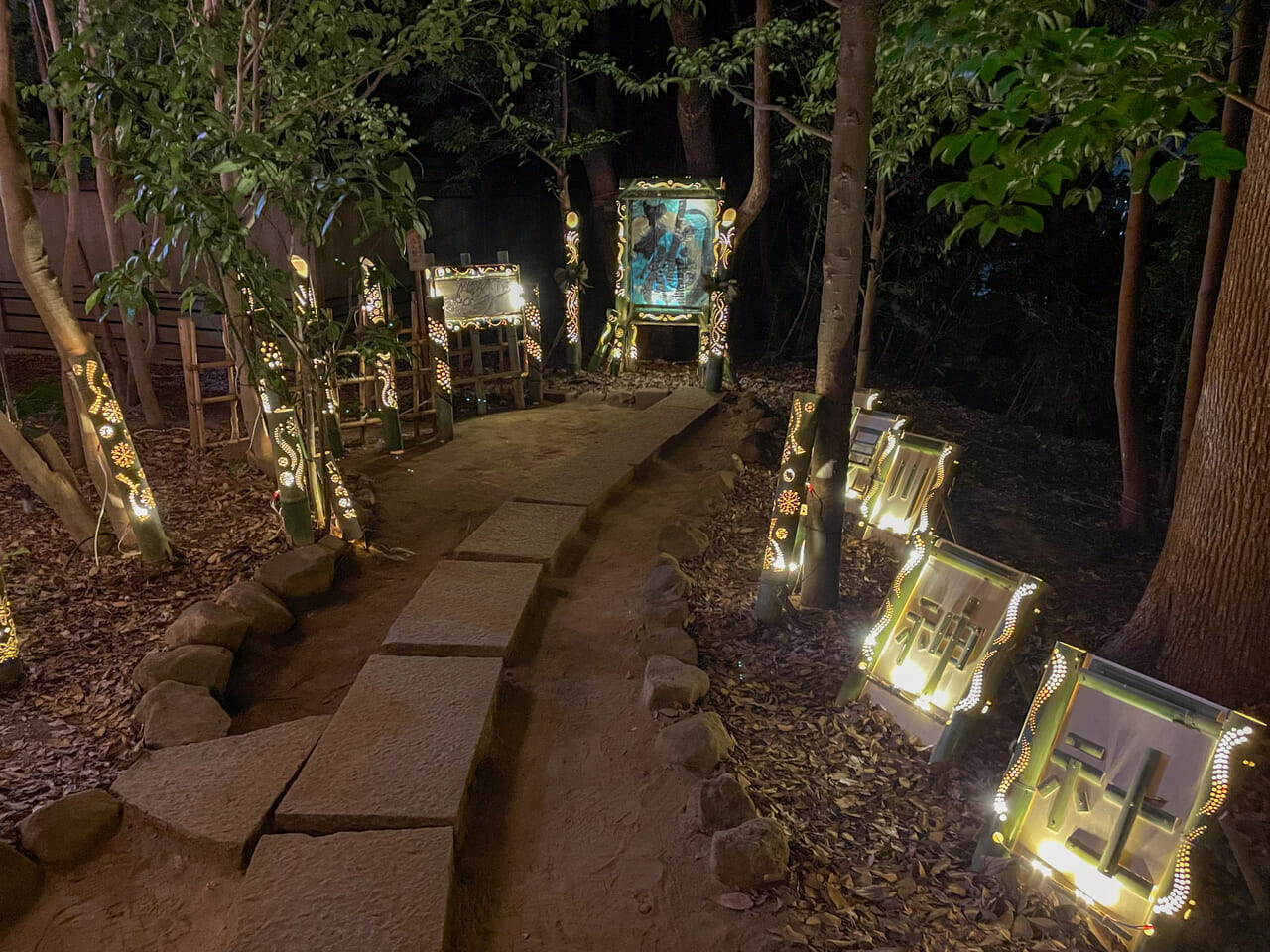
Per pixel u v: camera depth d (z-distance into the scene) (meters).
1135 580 7.40
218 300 6.11
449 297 10.59
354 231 12.23
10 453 6.16
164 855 3.90
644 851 4.09
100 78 5.29
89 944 3.51
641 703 5.14
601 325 16.69
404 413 10.32
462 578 6.36
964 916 3.80
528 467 9.11
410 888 3.59
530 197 17.09
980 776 4.74
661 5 9.84
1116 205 13.80
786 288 16.31
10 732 4.61
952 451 7.13
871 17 5.59
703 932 3.66
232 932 3.45
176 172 5.30
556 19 8.89
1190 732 3.68
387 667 5.20
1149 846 3.64
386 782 4.18
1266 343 4.88
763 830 3.94
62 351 5.96
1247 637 5.03
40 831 3.83
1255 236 4.88
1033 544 8.18
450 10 7.73
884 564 7.20
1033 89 2.88
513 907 3.79
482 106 14.76
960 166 13.45
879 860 4.12
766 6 10.70
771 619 6.12
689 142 13.65
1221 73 6.58
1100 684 3.97
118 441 6.06
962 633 4.92
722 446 10.03
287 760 4.39
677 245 12.59
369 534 7.31
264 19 7.44
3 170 5.52
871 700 5.24
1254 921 3.89
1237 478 5.00
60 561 6.34
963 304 15.01
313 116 7.36
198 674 5.00
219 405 10.61
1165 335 11.70
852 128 5.73
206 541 6.74
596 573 6.83
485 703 4.85
